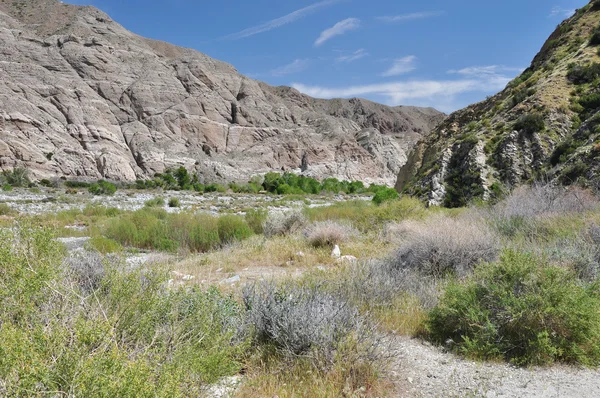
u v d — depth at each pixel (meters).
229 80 197.50
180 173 84.31
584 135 21.38
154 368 2.43
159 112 154.88
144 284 3.58
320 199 60.53
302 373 3.79
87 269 4.81
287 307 4.50
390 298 5.94
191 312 3.52
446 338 4.94
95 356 2.13
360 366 3.79
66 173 114.25
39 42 147.50
